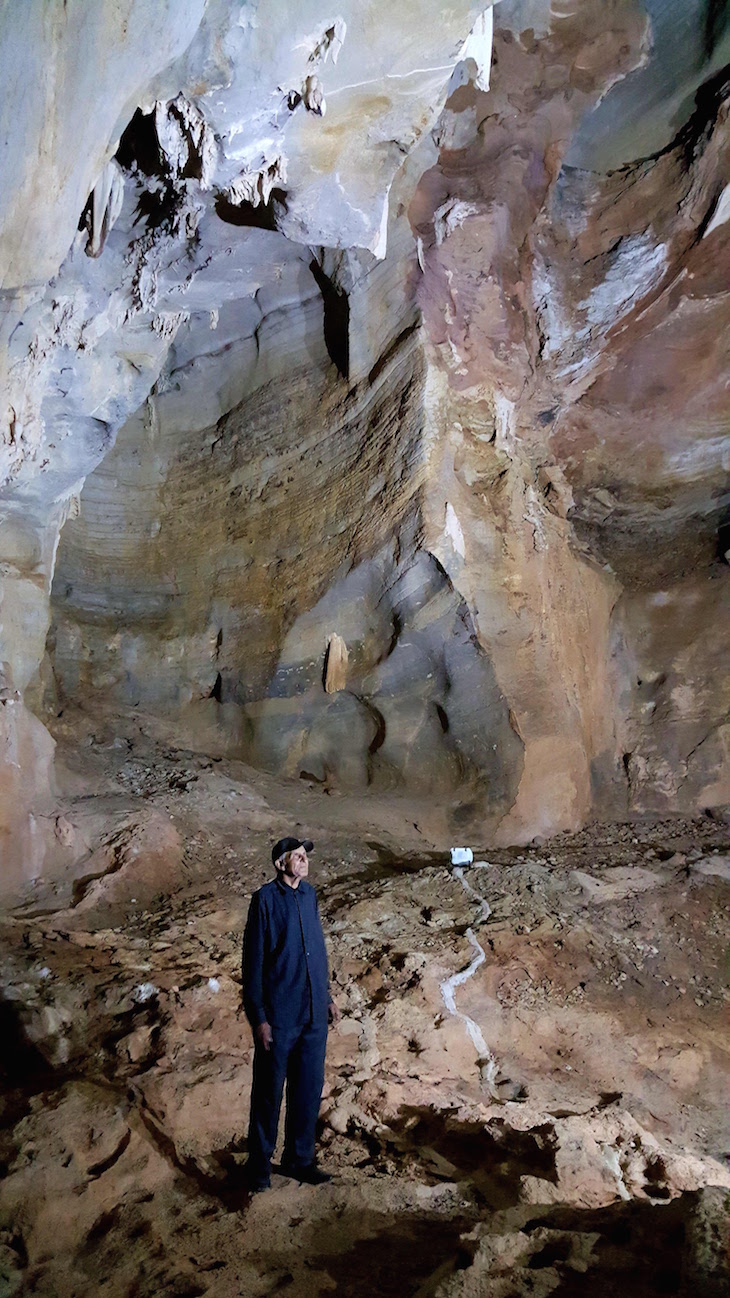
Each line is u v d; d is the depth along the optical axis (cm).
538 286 909
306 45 431
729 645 1055
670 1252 297
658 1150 439
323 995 361
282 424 946
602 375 975
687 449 1042
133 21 370
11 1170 335
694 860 829
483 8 443
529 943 658
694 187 827
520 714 870
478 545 831
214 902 662
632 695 1068
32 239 413
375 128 498
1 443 545
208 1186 353
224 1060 442
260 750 964
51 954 541
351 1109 427
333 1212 334
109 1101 384
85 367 593
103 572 1006
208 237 563
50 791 724
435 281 806
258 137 479
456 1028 547
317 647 909
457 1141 414
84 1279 290
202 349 982
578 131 826
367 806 902
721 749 1005
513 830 883
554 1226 321
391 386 836
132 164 512
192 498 1006
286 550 933
